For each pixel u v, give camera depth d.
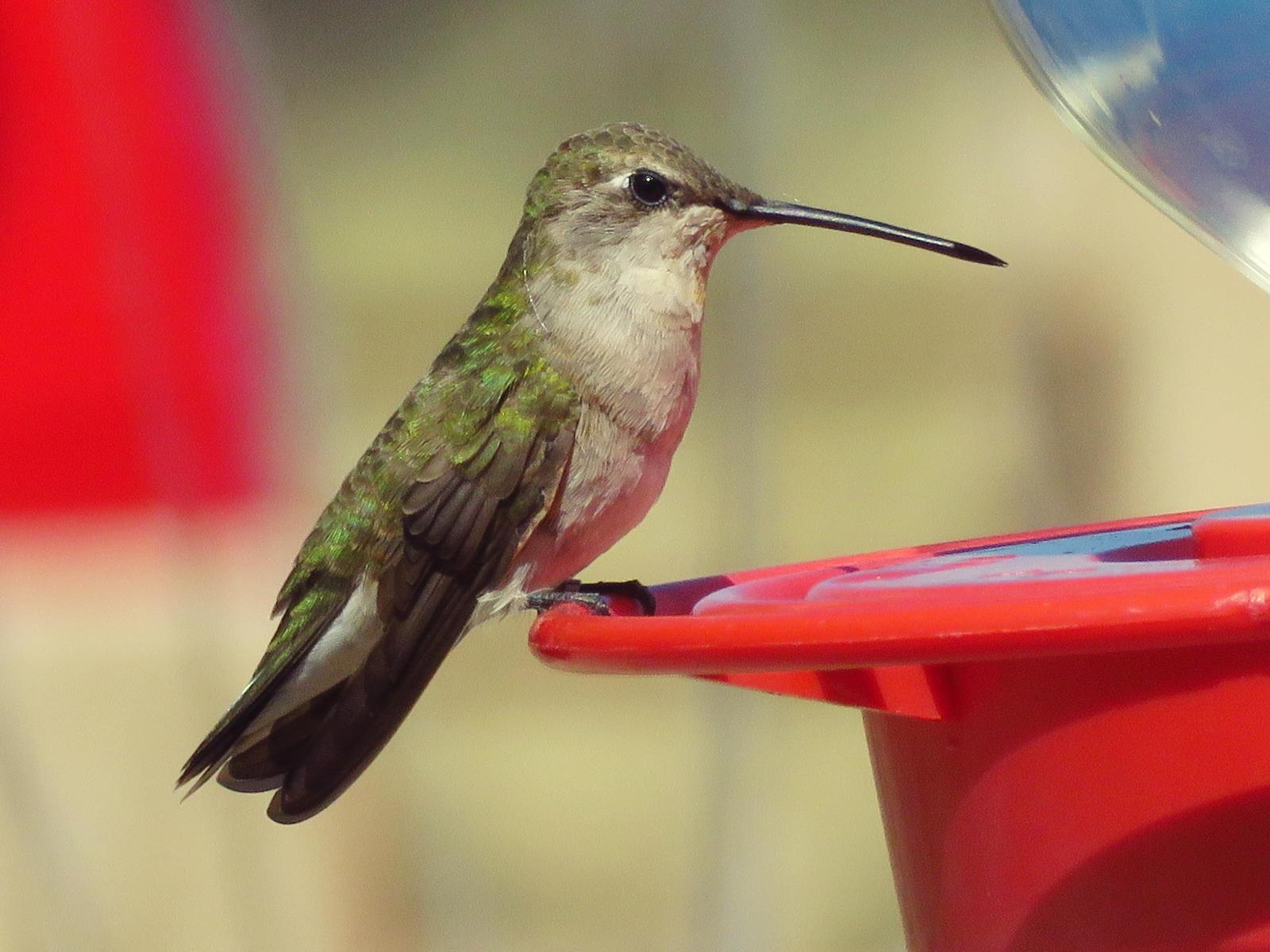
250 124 11.31
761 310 11.20
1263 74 4.30
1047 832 3.80
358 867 11.02
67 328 10.59
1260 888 3.50
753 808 10.73
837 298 11.63
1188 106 4.49
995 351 11.34
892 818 4.38
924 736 4.16
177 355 10.77
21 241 10.47
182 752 10.64
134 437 10.72
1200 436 10.39
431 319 12.09
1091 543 5.32
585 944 10.87
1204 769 3.56
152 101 10.70
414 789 11.40
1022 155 11.23
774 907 10.66
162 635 10.59
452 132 12.20
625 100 11.24
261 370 11.11
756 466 11.12
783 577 5.07
